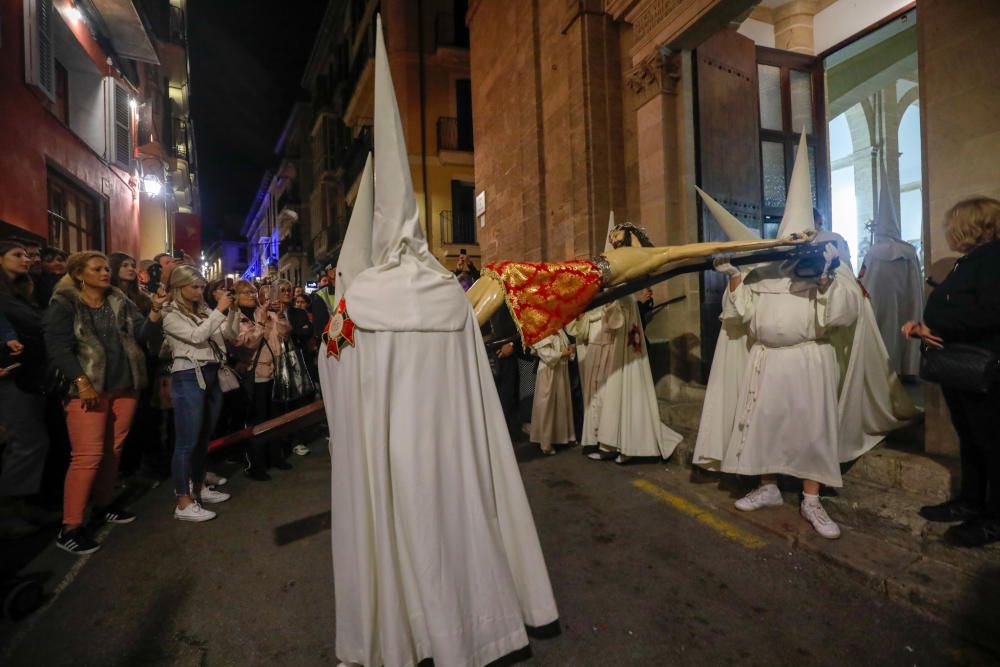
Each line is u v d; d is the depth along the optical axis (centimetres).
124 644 228
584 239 629
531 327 248
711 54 566
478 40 986
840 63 805
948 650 204
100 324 329
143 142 1045
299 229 2941
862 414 336
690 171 540
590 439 475
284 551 315
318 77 2547
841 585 253
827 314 290
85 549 314
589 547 303
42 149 573
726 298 324
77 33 676
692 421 474
